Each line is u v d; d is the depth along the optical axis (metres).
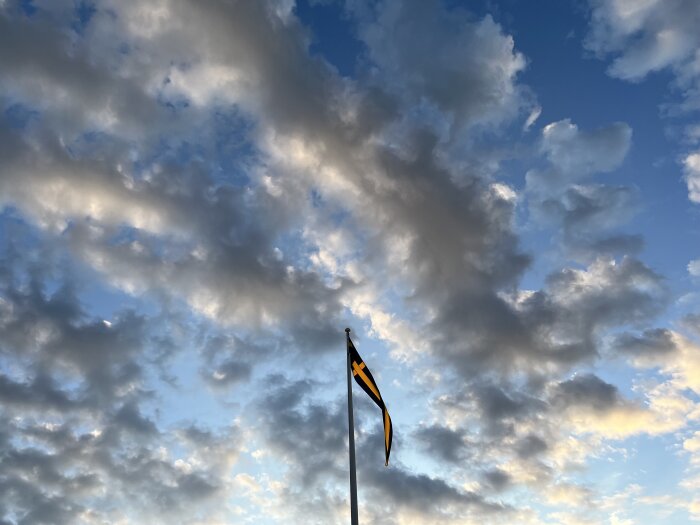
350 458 29.20
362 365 32.69
